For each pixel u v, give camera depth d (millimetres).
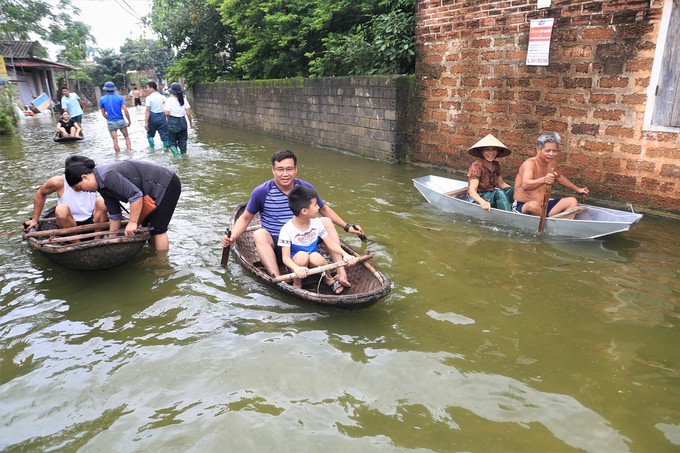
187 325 3613
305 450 2443
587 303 3811
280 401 2801
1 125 14984
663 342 3283
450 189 6762
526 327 3504
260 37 14109
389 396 2828
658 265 4453
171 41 18281
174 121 9930
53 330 3586
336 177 8070
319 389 2898
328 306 3713
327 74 11289
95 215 4938
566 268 4426
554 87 6578
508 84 7121
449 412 2689
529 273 4348
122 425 2641
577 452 2393
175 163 9578
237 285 4230
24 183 8094
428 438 2504
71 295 4102
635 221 4703
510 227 5449
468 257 4719
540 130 6867
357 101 9641
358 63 9992
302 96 11500
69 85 35219
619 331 3422
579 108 6375
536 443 2455
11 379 3041
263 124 13703
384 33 9320
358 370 3062
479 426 2578
